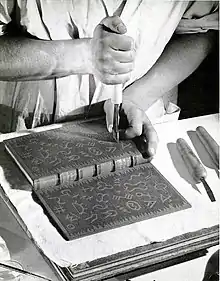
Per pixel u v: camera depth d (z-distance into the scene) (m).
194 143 1.17
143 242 0.92
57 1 1.13
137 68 1.27
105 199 1.00
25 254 0.97
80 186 1.03
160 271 0.93
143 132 1.12
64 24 1.16
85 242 0.92
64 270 0.89
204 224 0.96
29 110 1.23
